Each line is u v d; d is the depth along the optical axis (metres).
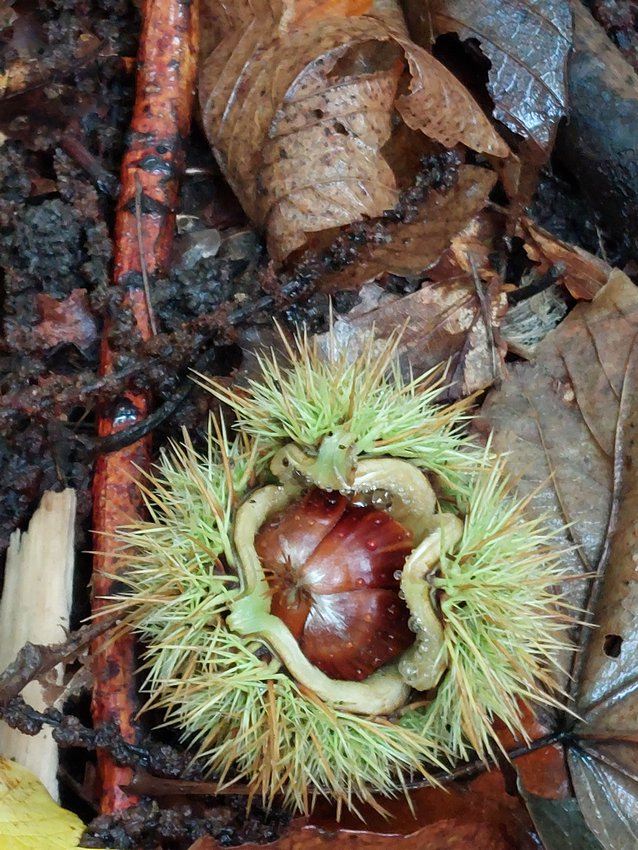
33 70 0.36
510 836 0.33
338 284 0.36
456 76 0.38
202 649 0.31
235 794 0.33
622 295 0.36
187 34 0.36
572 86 0.37
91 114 0.37
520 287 0.37
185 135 0.36
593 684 0.34
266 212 0.36
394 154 0.37
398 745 0.31
